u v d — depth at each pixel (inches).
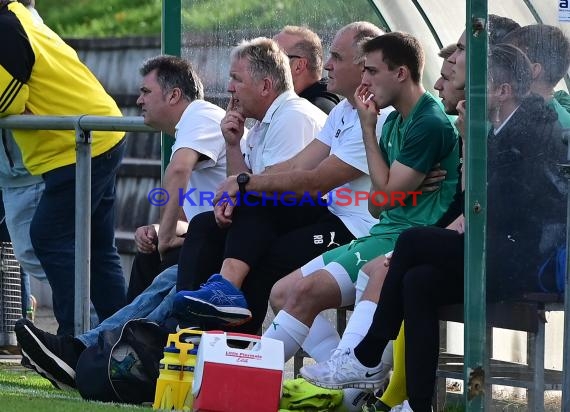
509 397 663.8
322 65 914.1
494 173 656.4
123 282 989.8
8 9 932.0
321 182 765.3
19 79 920.9
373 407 684.7
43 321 1352.1
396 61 720.3
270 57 808.9
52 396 746.8
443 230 662.5
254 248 756.0
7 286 1045.8
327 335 753.0
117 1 1952.5
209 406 638.5
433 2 928.9
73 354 796.0
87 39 1606.8
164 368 688.4
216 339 649.0
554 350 689.0
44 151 933.8
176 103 869.8
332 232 775.1
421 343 642.8
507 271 660.7
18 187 968.3
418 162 709.3
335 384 679.7
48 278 946.1
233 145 814.5
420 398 642.2
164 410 668.1
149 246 879.7
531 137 663.1
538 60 664.4
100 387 730.8
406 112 728.3
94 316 984.3
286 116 803.4
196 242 791.1
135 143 1486.2
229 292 724.7
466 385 646.5
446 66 768.3
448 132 717.3
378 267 703.1
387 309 657.6
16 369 959.0
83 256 885.8
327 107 893.2
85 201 886.4
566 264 652.1
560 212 669.9
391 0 949.2
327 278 720.3
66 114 955.3
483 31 644.1
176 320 773.9
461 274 654.5
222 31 944.3
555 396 685.3
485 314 650.2
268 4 954.1
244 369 642.8
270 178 760.3
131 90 1560.0
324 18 956.0
